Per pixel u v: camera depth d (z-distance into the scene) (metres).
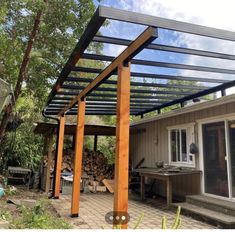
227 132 6.19
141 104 7.79
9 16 8.06
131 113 9.62
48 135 9.30
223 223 4.75
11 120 10.83
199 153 7.11
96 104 7.21
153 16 2.85
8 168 9.90
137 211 6.25
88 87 4.99
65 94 5.88
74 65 4.14
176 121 8.17
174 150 8.27
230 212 5.15
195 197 6.38
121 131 3.30
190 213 5.68
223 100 5.82
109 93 6.41
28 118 11.53
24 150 11.47
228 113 6.12
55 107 7.46
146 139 10.03
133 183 9.80
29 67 8.78
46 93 9.21
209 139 6.79
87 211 5.95
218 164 6.42
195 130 7.30
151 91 5.99
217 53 3.89
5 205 5.96
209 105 6.34
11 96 5.54
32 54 8.69
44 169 9.21
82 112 5.60
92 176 10.00
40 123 8.34
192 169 7.29
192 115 7.44
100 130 9.95
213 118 6.61
